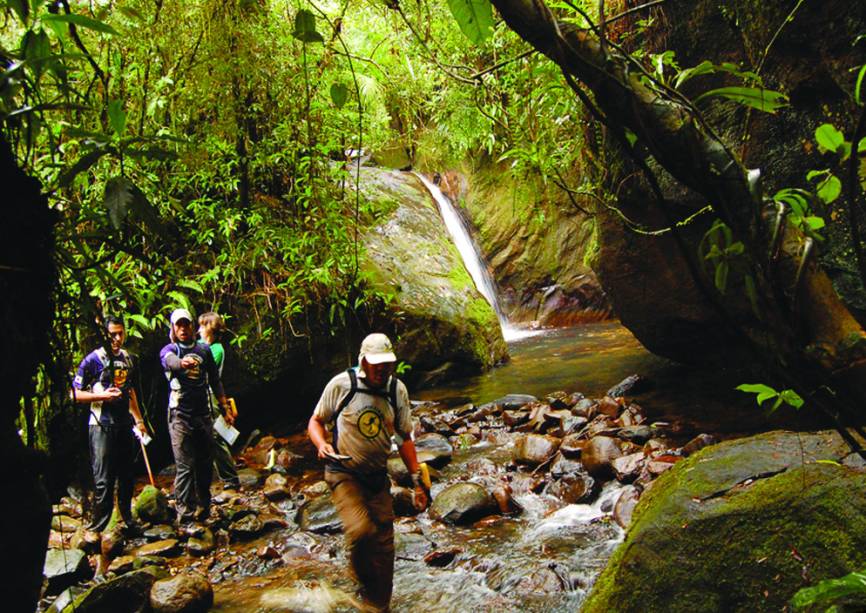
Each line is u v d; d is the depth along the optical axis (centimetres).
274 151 716
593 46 90
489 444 680
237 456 722
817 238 85
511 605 377
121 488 498
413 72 588
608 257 713
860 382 78
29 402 149
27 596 132
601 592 259
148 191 501
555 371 966
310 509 525
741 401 668
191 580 396
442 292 1038
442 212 1402
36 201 132
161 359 516
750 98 92
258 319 747
